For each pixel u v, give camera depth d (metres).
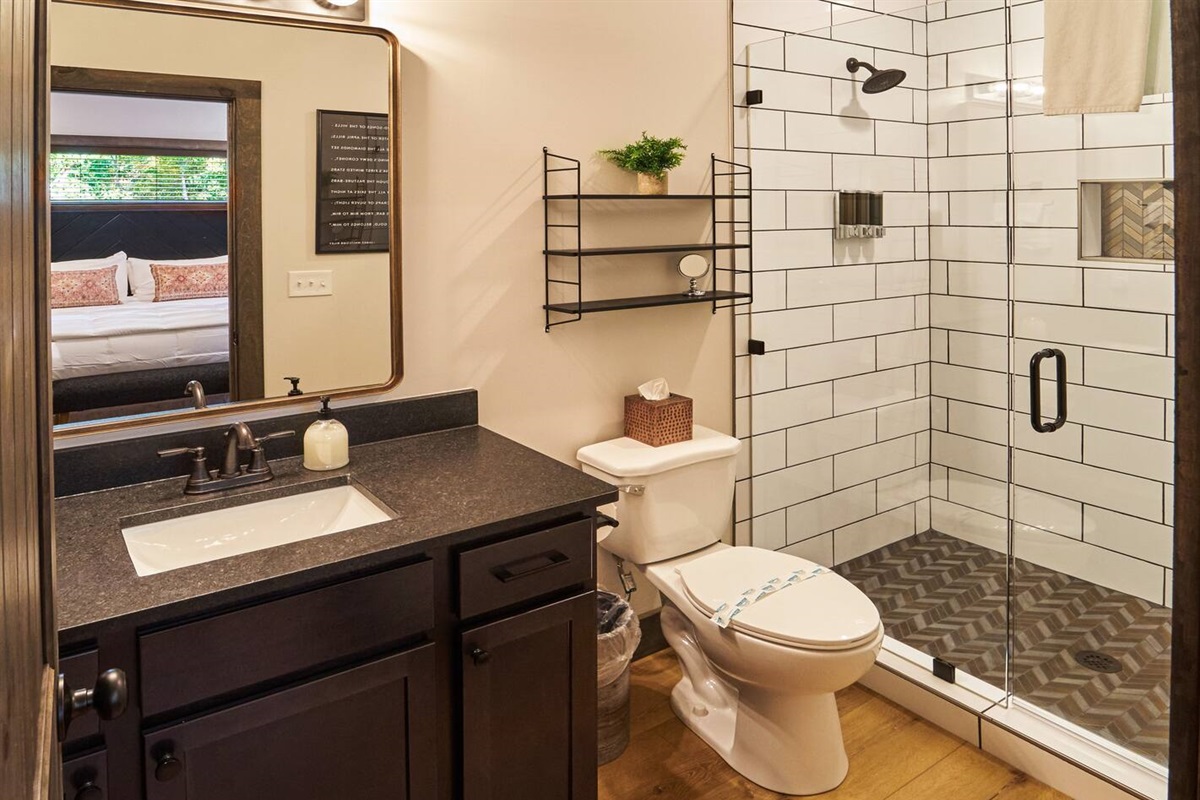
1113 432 2.24
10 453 0.42
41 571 0.59
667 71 2.53
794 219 2.71
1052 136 2.24
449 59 2.13
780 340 2.78
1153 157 2.05
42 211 0.61
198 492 1.74
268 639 1.37
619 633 2.19
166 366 1.81
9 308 0.43
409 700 1.54
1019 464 2.45
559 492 1.74
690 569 2.27
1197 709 0.66
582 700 1.76
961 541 2.61
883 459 2.72
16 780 0.40
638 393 2.59
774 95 2.67
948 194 2.49
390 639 1.50
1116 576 2.26
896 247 2.60
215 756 1.34
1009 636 2.31
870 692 2.56
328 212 1.97
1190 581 0.65
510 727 1.67
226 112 1.83
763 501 2.87
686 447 2.43
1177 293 0.63
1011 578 2.29
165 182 1.78
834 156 2.64
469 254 2.22
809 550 2.91
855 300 2.70
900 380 2.68
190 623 1.29
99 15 1.68
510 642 1.64
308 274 1.96
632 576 2.62
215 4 1.81
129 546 1.57
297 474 1.86
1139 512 2.21
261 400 1.93
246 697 1.36
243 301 1.89
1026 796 2.09
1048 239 2.29
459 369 2.24
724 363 2.77
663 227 2.57
